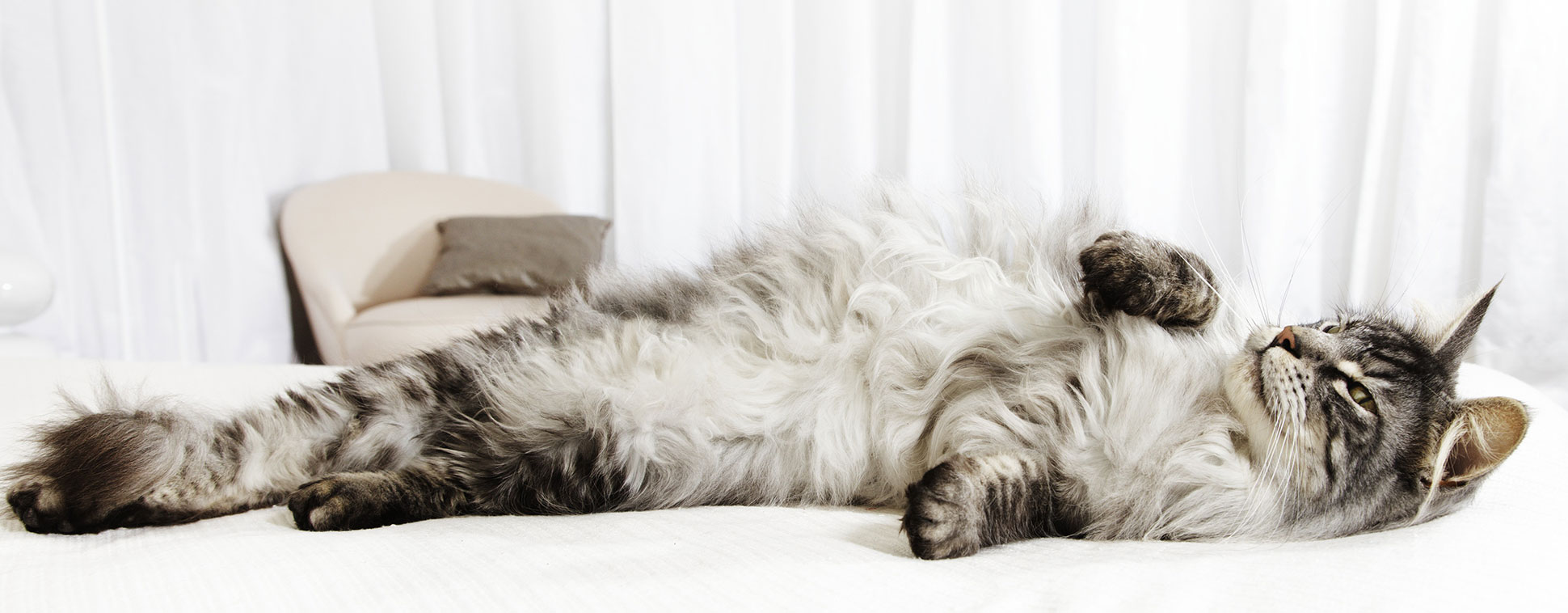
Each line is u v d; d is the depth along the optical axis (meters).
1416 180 3.42
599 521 1.13
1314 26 3.55
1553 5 3.24
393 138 4.29
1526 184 3.29
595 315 1.48
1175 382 1.22
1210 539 1.15
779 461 1.34
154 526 1.18
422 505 1.23
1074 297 1.38
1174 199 3.80
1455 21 3.35
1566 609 0.77
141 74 3.56
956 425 1.26
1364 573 0.82
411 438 1.42
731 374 1.34
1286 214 3.60
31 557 0.89
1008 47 3.86
